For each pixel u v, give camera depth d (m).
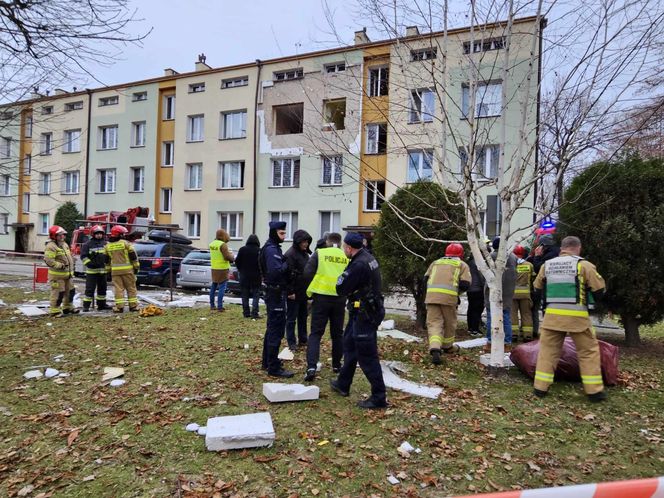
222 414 4.33
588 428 4.21
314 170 22.53
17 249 31.81
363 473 3.40
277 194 23.53
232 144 24.84
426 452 3.71
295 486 3.23
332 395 4.84
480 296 8.33
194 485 3.22
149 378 5.30
